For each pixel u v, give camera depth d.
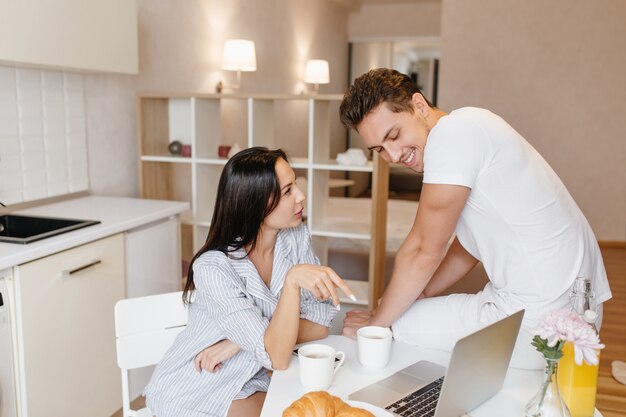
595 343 1.01
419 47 11.08
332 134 8.62
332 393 1.24
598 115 5.51
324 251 3.78
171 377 1.56
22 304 2.00
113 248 2.47
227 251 1.53
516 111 5.62
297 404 1.04
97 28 2.61
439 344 1.54
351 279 4.00
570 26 5.43
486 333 1.09
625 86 5.43
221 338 1.52
